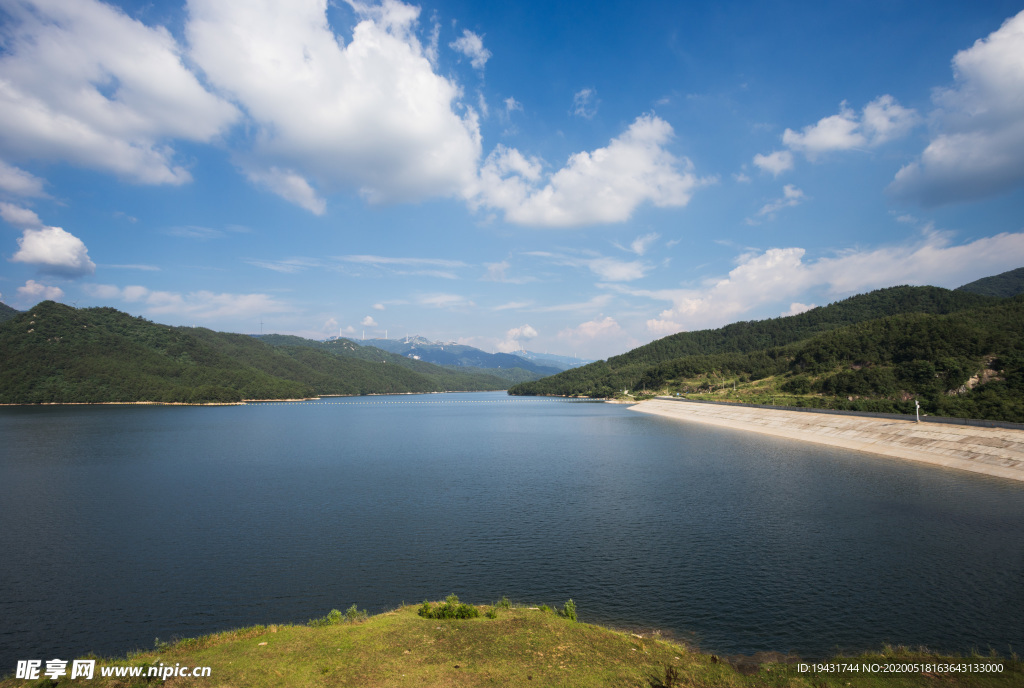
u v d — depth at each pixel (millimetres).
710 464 75750
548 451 94562
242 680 16266
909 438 79562
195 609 29047
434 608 23453
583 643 19984
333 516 48156
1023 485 55031
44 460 85562
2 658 24109
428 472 72625
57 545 40375
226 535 42500
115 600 30344
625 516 46750
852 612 26922
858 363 156000
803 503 49906
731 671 19016
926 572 31969
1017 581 30391
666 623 26141
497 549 38156
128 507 52438
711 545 38125
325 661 17781
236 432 134625
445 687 15984
